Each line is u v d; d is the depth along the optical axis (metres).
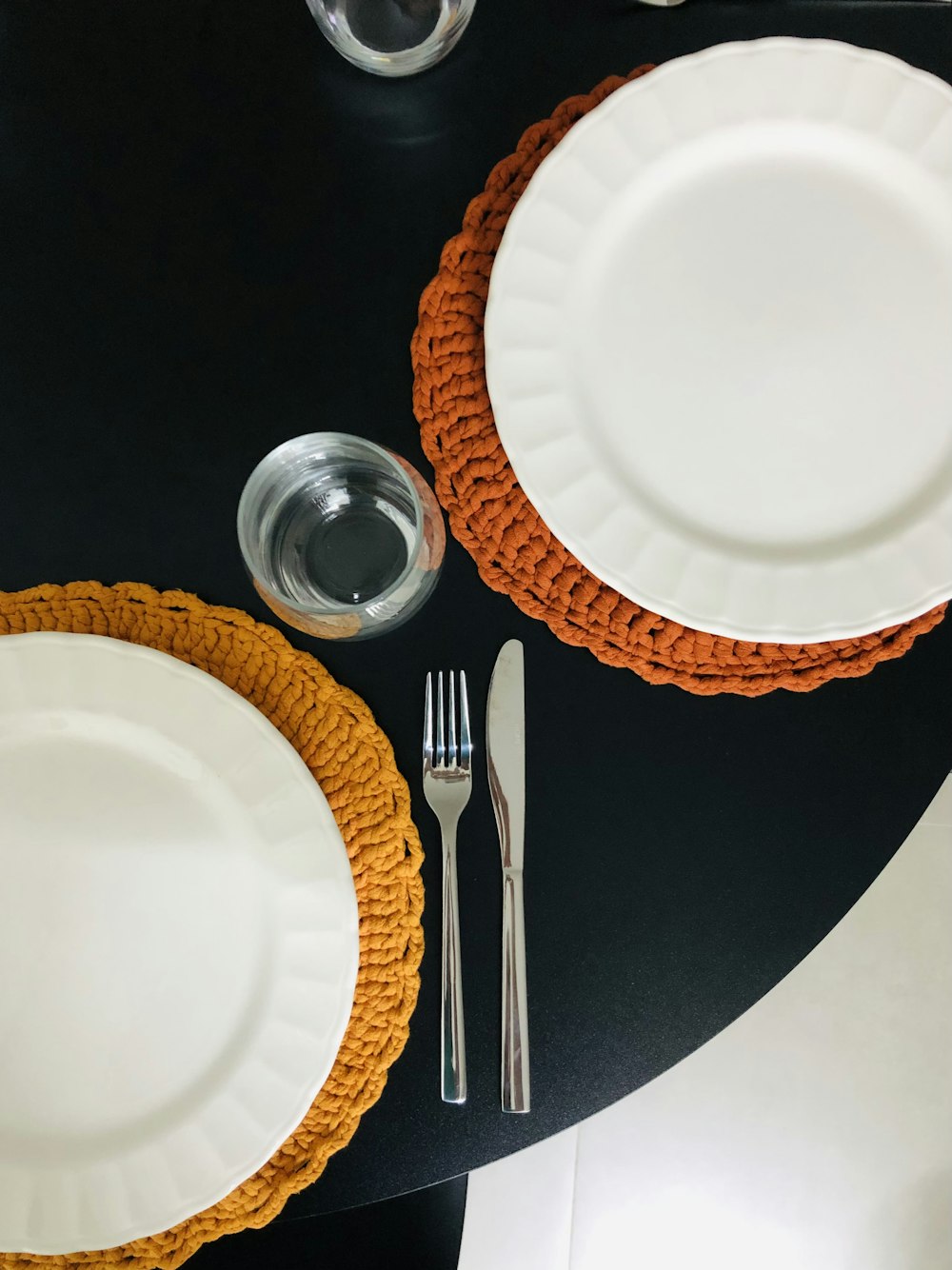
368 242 0.60
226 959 0.52
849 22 0.59
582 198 0.53
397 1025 0.54
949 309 0.54
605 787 0.57
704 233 0.55
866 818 0.57
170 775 0.53
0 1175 0.50
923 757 0.57
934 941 1.21
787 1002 1.22
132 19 0.62
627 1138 1.21
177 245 0.61
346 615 0.51
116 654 0.52
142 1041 0.52
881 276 0.54
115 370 0.60
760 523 0.53
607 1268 1.18
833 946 1.22
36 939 0.53
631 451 0.54
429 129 0.60
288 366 0.59
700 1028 0.55
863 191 0.54
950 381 0.54
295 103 0.61
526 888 0.56
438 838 0.56
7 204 0.61
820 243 0.55
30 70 0.62
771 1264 1.18
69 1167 0.50
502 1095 0.54
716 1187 1.20
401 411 0.58
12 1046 0.52
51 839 0.53
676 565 0.52
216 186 0.61
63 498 0.59
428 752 0.56
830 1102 1.20
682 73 0.52
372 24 0.59
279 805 0.52
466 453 0.56
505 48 0.60
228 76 0.61
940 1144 1.19
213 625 0.57
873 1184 1.19
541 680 0.57
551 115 0.60
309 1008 0.50
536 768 0.57
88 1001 0.52
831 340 0.54
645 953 0.56
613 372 0.54
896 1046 1.20
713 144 0.53
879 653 0.56
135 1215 0.50
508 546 0.56
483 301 0.56
